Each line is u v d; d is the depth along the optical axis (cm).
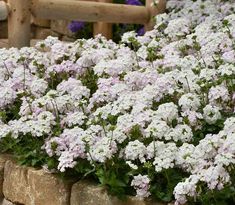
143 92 344
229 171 269
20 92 375
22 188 335
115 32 661
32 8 506
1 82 404
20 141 351
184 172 291
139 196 282
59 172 318
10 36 501
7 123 375
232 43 410
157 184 287
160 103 351
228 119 296
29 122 335
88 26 661
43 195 321
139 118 311
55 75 411
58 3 519
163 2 589
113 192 288
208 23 477
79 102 350
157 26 489
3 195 353
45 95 372
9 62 424
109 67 384
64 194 310
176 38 461
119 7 564
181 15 540
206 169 270
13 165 342
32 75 409
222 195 264
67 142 316
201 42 421
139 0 673
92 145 304
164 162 277
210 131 328
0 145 360
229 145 268
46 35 691
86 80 398
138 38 475
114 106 331
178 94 350
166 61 397
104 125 325
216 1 554
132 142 292
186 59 393
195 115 321
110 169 295
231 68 351
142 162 290
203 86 345
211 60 387
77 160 308
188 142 310
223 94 336
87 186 300
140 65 407
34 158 333
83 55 407
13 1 495
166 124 307
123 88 354
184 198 262
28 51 436
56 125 342
